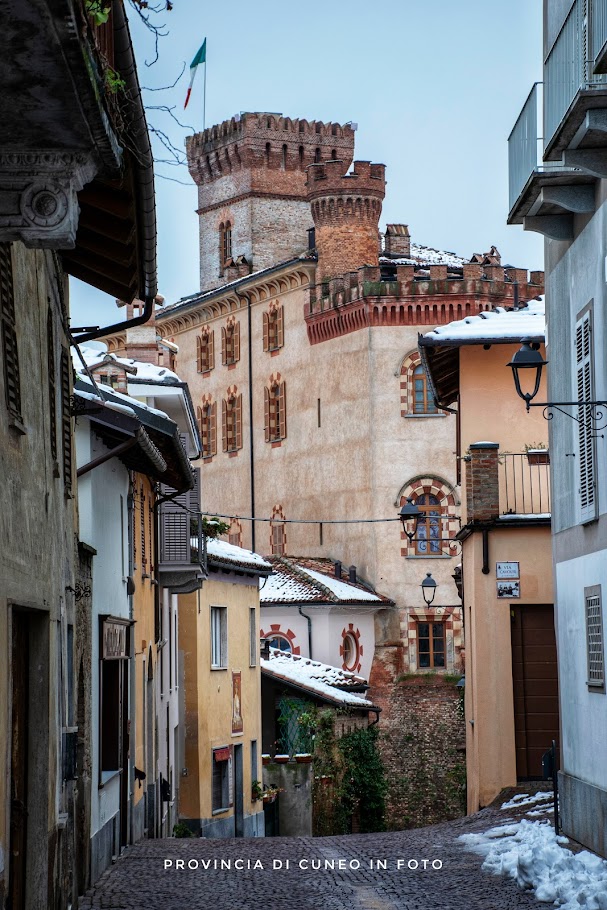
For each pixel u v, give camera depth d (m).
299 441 86.62
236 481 92.50
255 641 53.91
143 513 34.47
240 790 49.81
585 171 21.38
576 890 19.14
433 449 80.00
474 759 35.41
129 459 29.12
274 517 88.69
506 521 34.00
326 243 85.31
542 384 38.69
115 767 26.80
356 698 58.47
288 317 87.94
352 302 81.25
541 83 22.38
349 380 82.25
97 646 24.64
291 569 77.88
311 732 55.25
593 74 19.09
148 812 34.81
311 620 74.44
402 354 80.38
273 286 89.06
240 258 100.94
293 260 86.44
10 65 8.37
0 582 12.63
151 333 47.19
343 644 75.56
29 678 15.91
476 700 34.09
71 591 19.55
